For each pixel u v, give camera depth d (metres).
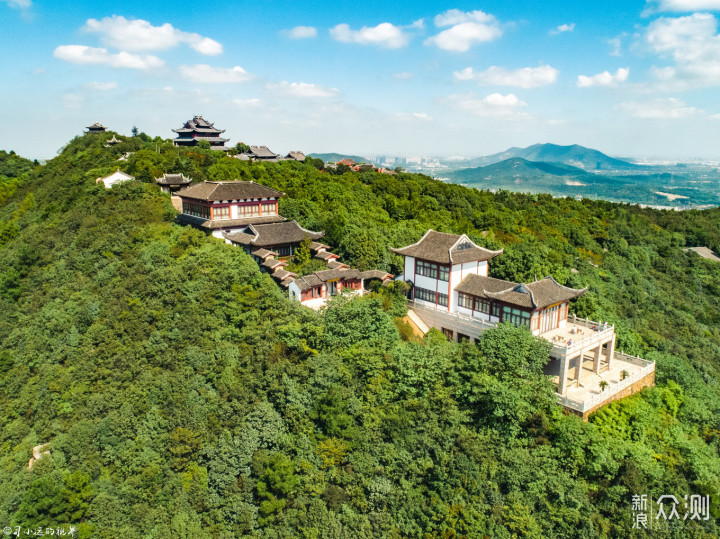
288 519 35.56
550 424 38.41
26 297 63.50
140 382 43.69
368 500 36.12
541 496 34.81
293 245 65.25
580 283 66.44
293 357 45.41
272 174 101.56
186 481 37.56
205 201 66.75
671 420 46.03
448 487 35.06
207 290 51.88
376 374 42.19
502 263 63.88
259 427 39.25
